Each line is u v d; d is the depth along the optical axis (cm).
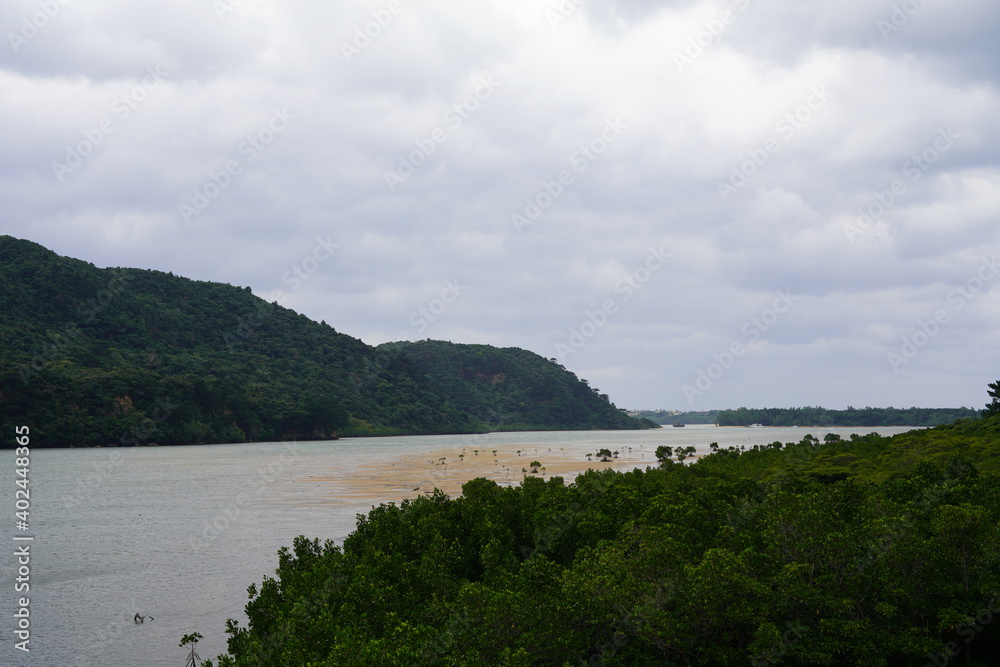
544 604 2738
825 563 2820
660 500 4156
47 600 4828
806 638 2659
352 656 2462
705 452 18400
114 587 5144
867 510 3456
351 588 3097
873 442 9731
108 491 10706
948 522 2794
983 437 8931
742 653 2677
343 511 8438
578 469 14162
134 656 3872
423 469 14288
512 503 4497
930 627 2800
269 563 5825
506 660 2483
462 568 3847
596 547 3653
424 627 2622
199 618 4484
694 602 2656
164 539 6819
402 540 4047
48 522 7875
